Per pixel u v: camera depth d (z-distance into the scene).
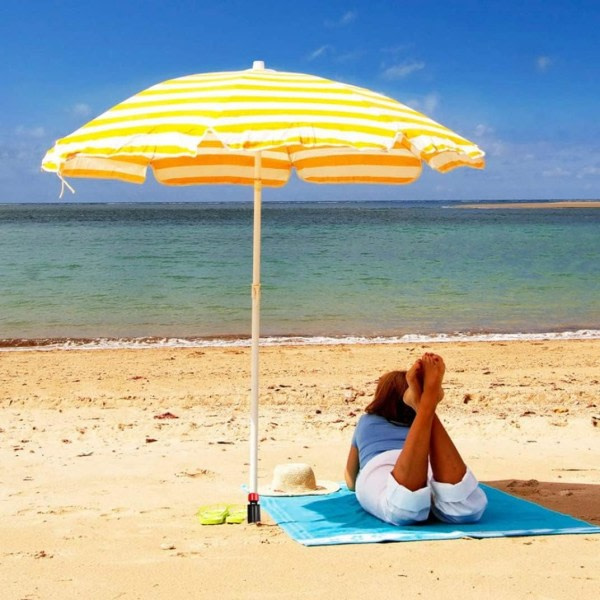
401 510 4.96
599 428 8.27
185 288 23.16
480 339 15.57
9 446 7.51
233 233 55.91
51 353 13.64
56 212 137.75
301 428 8.28
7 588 4.04
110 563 4.40
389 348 14.14
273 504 5.62
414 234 54.91
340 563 4.36
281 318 18.17
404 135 4.58
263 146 4.29
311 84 5.00
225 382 10.98
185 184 6.68
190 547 4.68
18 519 5.32
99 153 4.45
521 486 6.20
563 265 30.28
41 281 24.69
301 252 37.31
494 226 69.25
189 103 4.66
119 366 12.25
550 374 11.58
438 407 9.27
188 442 7.71
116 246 40.88
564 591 3.93
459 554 4.49
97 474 6.57
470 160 5.06
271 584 4.06
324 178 6.65
